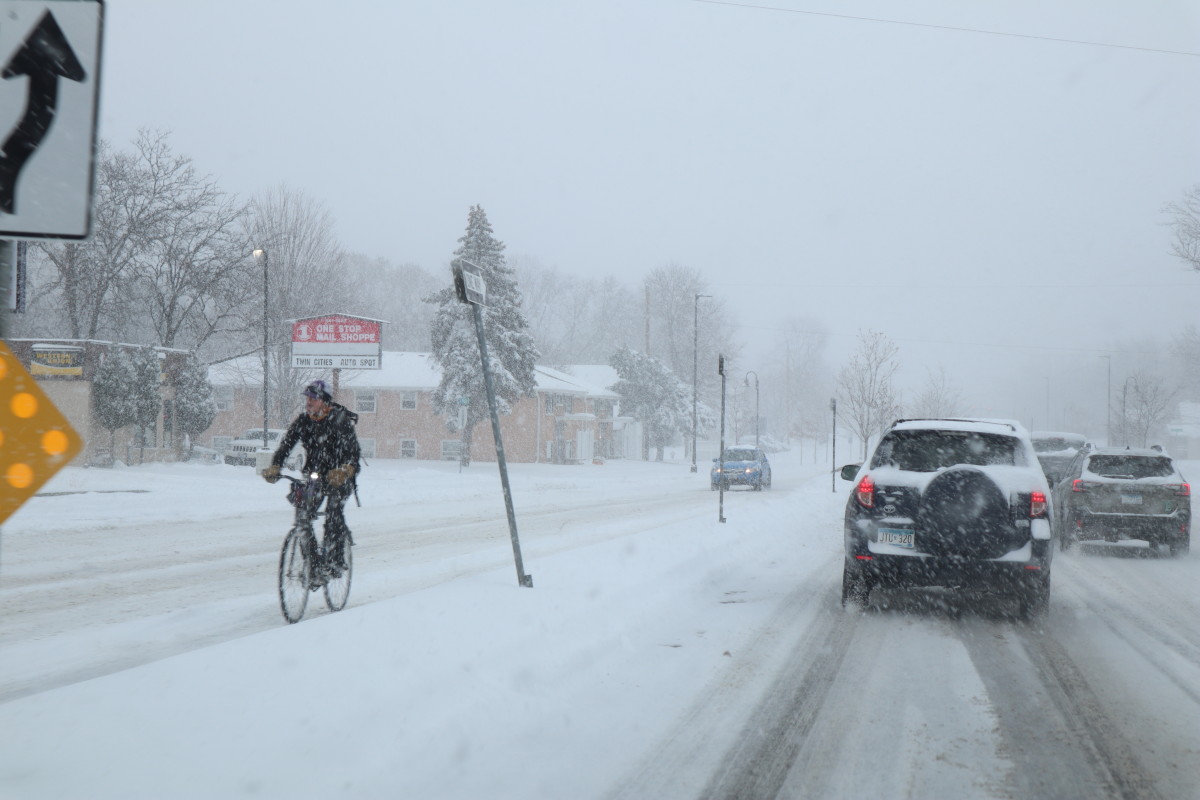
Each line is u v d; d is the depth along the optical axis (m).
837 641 7.61
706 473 51.50
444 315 46.72
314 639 5.95
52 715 4.46
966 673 6.64
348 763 4.16
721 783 4.45
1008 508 8.32
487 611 7.07
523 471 47.00
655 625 7.93
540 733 4.98
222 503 19.42
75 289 39.19
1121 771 4.71
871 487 8.69
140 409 31.56
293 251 46.50
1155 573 12.52
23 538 13.66
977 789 4.45
